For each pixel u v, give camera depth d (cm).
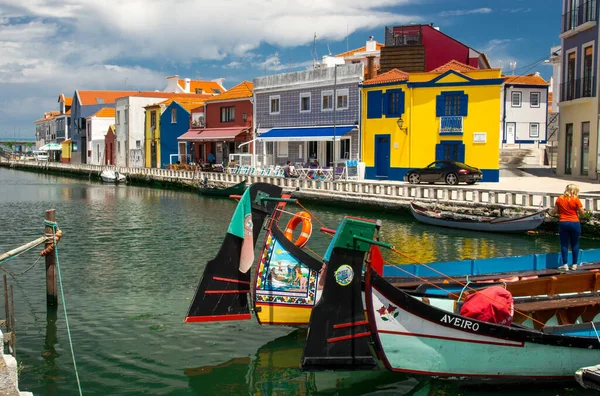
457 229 2497
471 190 2620
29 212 3278
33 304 1369
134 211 3309
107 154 7888
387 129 3781
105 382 964
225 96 5353
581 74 3272
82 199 4125
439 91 3572
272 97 4662
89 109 9056
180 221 2834
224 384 961
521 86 5256
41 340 1141
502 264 1262
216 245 2144
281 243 1154
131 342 1130
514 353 909
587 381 862
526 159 4400
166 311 1318
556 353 924
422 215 2630
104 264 1800
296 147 4475
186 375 991
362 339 930
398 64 4353
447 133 3559
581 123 3294
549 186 2931
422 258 1891
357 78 3966
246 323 1238
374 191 3122
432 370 909
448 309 981
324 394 928
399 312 891
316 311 917
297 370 1011
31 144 15375
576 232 1295
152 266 1772
